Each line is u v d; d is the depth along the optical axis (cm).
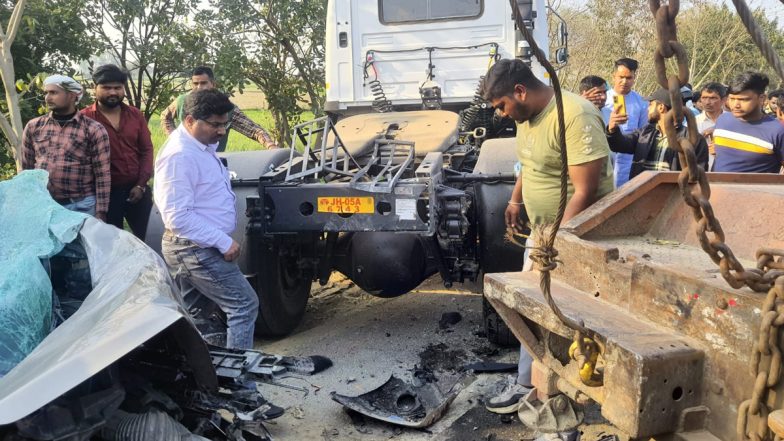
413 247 437
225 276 354
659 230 255
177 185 340
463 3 619
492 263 420
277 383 267
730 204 233
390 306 525
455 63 625
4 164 775
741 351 157
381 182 387
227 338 365
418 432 336
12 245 277
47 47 791
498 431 333
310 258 461
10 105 560
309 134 434
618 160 573
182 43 881
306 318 507
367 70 641
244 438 294
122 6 843
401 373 402
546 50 637
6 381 204
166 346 253
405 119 521
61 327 229
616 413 172
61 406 206
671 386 165
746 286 157
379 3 633
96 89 520
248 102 1434
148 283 248
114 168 521
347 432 337
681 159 139
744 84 417
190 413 263
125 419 234
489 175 426
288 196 398
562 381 225
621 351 169
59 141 474
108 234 294
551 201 303
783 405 145
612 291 206
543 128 295
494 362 412
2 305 239
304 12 986
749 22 121
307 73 1048
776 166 423
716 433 165
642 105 629
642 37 1589
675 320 177
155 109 908
